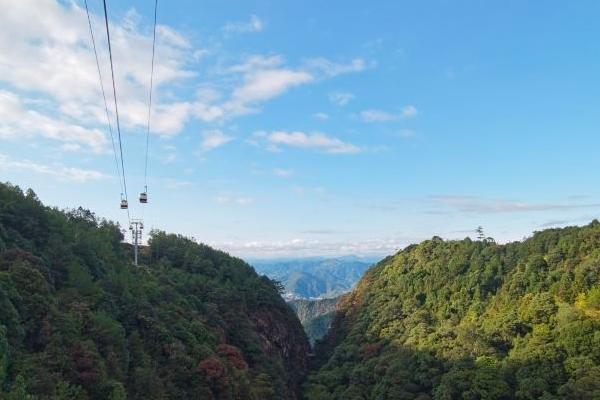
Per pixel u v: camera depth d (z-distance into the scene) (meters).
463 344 95.00
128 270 93.81
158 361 72.38
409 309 128.38
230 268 139.50
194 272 128.50
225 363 82.06
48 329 54.84
